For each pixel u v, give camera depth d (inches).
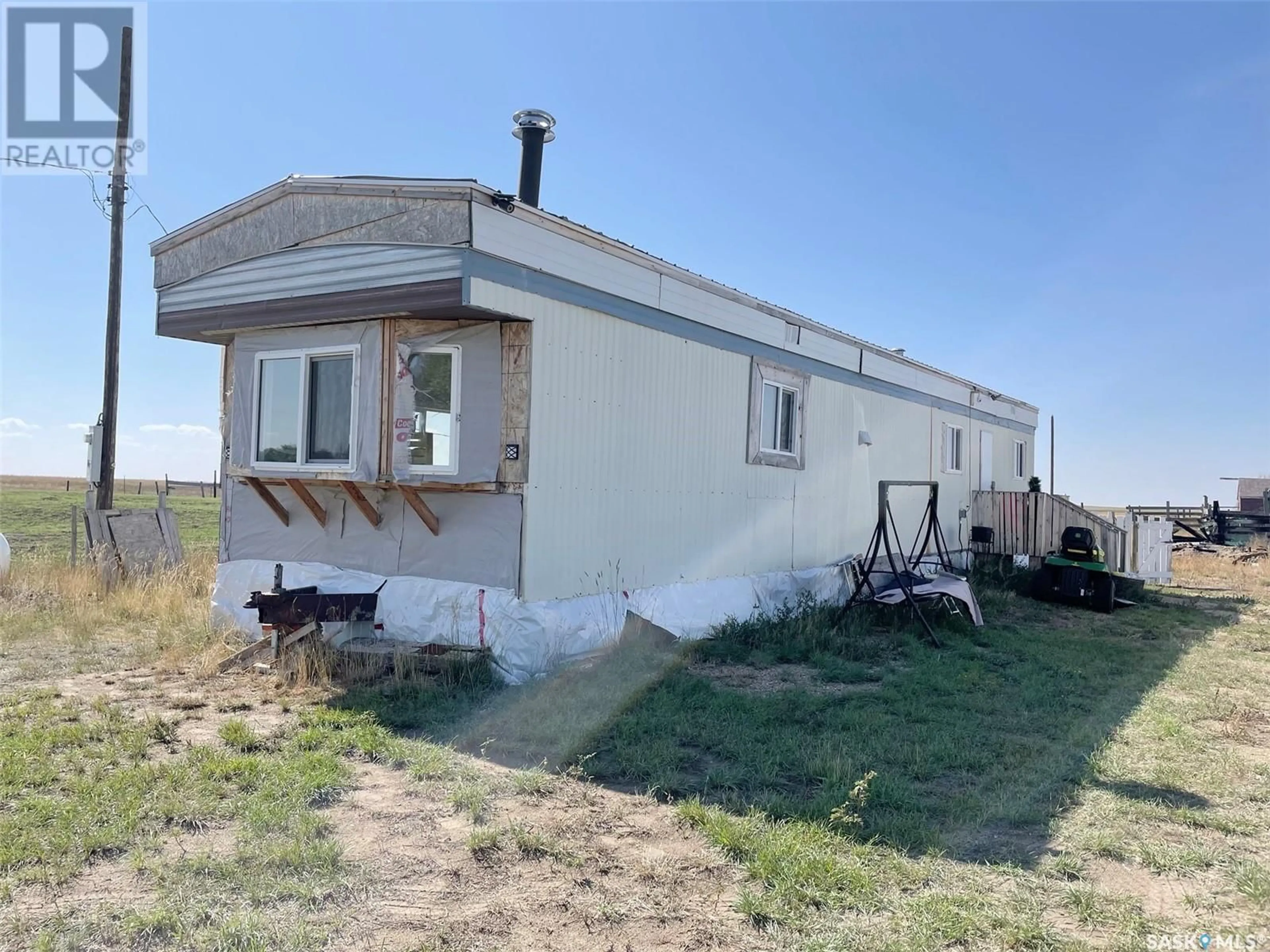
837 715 229.8
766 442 390.0
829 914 128.3
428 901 130.7
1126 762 197.2
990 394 646.5
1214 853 150.2
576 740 204.4
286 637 269.7
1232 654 337.1
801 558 413.7
